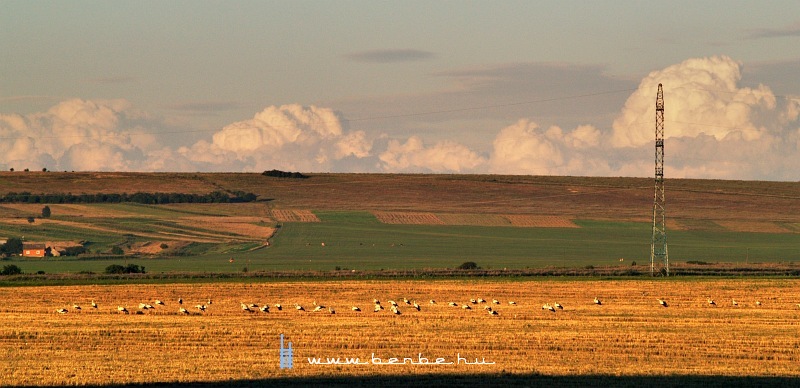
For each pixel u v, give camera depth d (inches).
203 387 7598.4
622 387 7741.1
